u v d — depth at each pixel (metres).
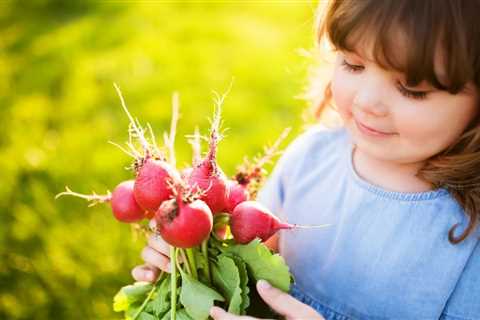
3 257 1.15
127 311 0.70
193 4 2.10
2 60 1.78
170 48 1.84
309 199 0.75
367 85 0.60
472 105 0.61
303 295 0.74
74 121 1.54
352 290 0.71
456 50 0.57
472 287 0.67
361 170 0.71
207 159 0.59
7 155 1.39
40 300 1.10
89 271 1.13
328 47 0.72
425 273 0.68
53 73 1.72
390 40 0.57
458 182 0.66
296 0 2.10
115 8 2.06
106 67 1.75
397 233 0.68
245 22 1.99
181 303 0.64
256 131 1.47
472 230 0.65
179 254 0.65
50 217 1.23
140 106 1.58
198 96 1.61
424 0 0.57
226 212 0.63
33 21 2.00
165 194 0.59
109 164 1.37
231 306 0.61
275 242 0.78
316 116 0.78
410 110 0.59
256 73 1.71
